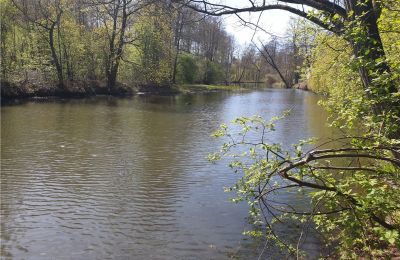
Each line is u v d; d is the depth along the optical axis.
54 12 38.81
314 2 6.50
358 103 4.89
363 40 4.95
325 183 5.34
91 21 44.47
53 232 8.58
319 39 7.80
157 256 7.59
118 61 42.84
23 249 7.83
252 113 28.81
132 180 12.18
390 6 5.45
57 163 13.92
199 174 12.82
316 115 27.38
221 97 44.97
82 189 11.33
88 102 33.97
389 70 5.53
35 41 38.62
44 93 36.44
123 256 7.59
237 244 7.97
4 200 10.39
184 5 7.18
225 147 5.73
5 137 18.00
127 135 19.12
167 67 49.16
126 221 9.17
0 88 32.34
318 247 7.46
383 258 5.87
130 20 40.84
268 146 5.15
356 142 5.06
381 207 4.52
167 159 14.68
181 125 22.52
